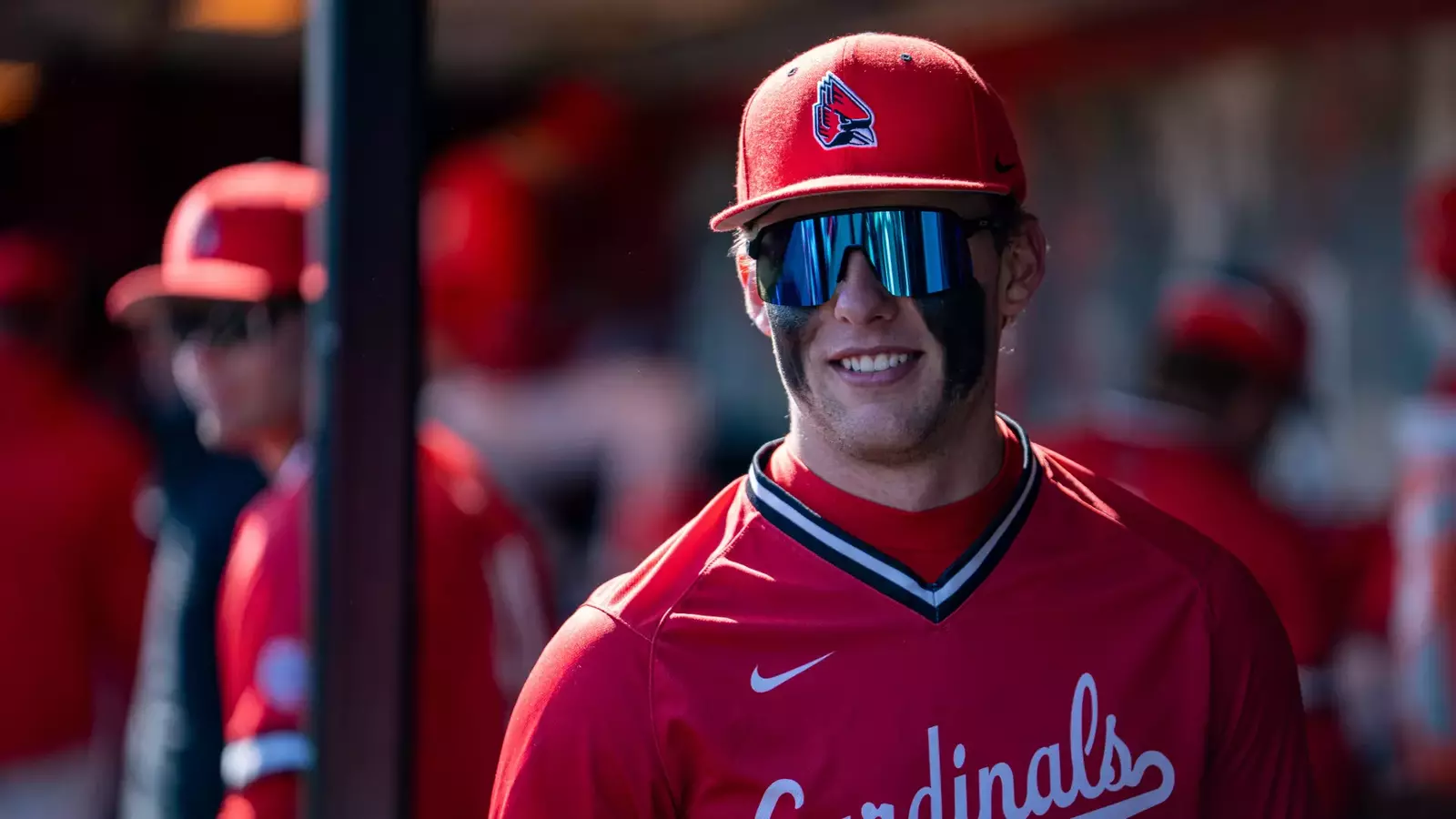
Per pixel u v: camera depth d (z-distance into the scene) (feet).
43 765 40.27
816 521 18.19
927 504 18.24
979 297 18.33
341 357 20.18
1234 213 54.03
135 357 62.59
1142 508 19.67
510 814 17.70
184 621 30.78
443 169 52.65
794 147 18.19
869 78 18.20
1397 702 38.29
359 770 20.04
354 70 20.17
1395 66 48.37
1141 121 57.21
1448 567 36.63
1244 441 33.35
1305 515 50.06
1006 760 17.51
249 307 29.60
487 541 28.63
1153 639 18.21
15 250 42.27
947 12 61.26
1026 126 61.57
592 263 60.80
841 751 17.31
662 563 18.49
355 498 20.13
